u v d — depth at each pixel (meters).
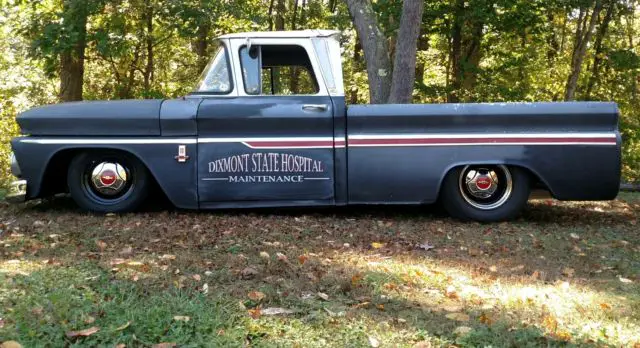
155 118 5.77
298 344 2.84
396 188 5.80
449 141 5.74
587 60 21.47
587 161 5.71
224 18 16.03
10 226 5.27
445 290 3.71
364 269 4.09
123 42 13.72
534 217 6.40
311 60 5.93
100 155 5.96
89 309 3.09
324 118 5.75
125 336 2.81
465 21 14.53
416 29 8.61
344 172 5.80
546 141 5.71
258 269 3.99
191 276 3.78
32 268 3.86
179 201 5.86
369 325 3.09
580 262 4.48
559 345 2.92
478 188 5.91
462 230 5.55
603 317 3.30
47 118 5.80
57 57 13.51
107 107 5.84
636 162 20.39
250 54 5.98
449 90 16.05
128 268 3.90
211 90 5.97
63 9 13.02
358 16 9.29
